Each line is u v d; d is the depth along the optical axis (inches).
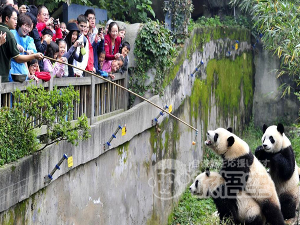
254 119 746.2
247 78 708.7
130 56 408.2
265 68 741.9
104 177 321.4
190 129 498.9
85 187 295.4
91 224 303.7
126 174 356.8
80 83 302.5
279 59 735.1
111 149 330.3
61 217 267.6
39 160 237.8
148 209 398.3
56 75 289.7
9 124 218.5
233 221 333.7
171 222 437.7
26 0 425.4
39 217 244.1
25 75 244.1
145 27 407.2
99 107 339.9
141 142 385.1
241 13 719.7
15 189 216.7
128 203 360.2
